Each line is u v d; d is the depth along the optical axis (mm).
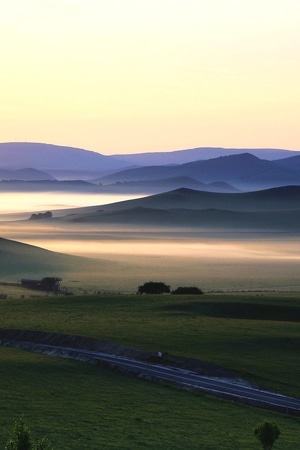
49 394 143500
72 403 137250
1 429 116375
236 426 125062
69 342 199375
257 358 179125
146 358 179000
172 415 130875
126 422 124938
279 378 161375
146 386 154250
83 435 115250
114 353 185500
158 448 109000
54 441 110688
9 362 172750
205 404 140000
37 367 168625
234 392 150000
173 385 155250
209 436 117438
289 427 125312
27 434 80062
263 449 106750
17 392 143750
